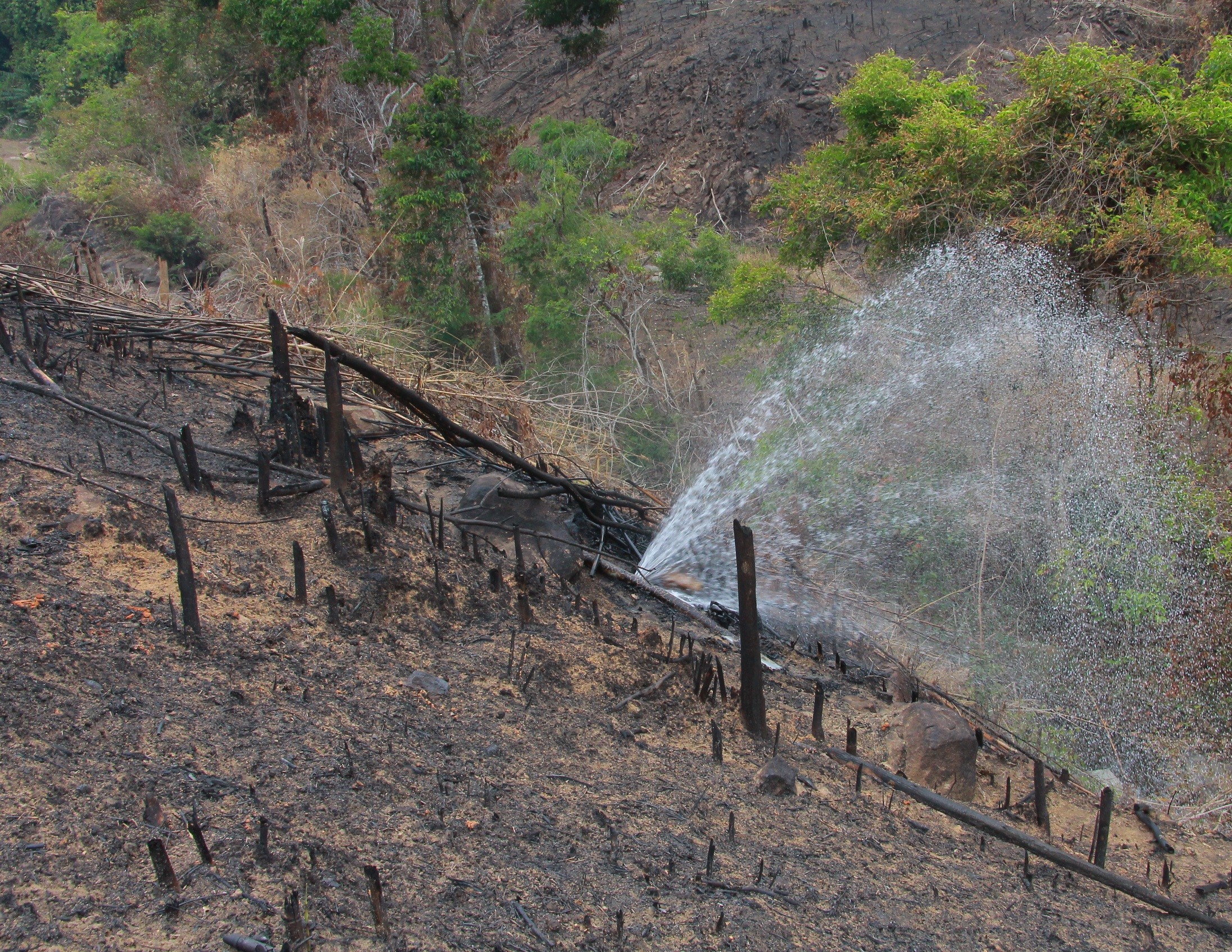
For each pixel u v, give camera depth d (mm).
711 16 26516
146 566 3549
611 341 14242
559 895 2461
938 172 9812
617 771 3234
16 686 2682
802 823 3223
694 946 2389
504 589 4289
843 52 22875
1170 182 9289
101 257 21594
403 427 6023
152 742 2635
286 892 2184
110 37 35906
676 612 5133
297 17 20984
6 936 1891
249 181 21953
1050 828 3846
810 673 4902
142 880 2129
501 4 31656
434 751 2992
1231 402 8555
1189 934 3186
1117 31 20141
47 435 4391
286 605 3596
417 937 2152
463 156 15500
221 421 5305
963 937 2764
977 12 22438
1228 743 6281
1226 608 7535
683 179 22953
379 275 16156
